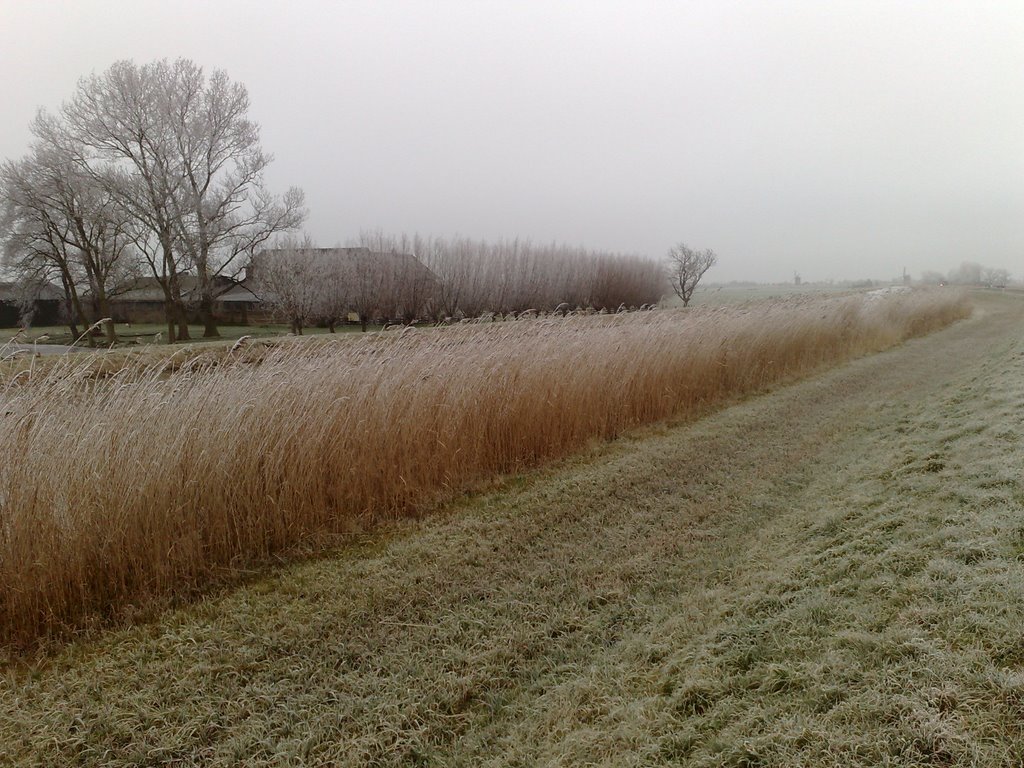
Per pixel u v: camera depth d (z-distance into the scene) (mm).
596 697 2881
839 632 2807
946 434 6023
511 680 3133
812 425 8258
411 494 5586
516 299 29406
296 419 4930
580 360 7637
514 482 6285
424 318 25984
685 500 5562
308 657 3332
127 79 25859
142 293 31812
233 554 4434
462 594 3967
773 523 4859
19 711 2926
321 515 4961
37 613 3510
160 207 26500
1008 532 3303
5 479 3568
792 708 2395
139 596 3904
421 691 3043
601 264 35938
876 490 4938
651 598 3846
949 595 2844
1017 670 2213
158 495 4047
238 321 33250
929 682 2275
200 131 27578
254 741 2734
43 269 26938
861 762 2016
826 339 14117
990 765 1859
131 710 2934
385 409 5535
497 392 6547
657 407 8719
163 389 4625
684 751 2359
